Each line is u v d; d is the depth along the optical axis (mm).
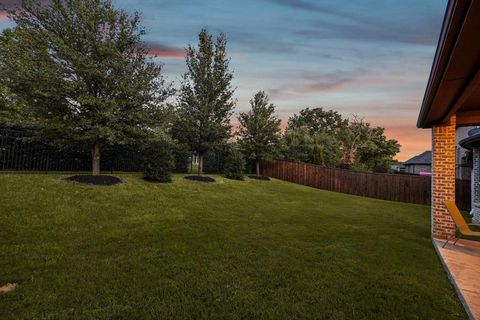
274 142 16922
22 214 5625
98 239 5020
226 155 16344
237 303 3174
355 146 33531
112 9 8344
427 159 30672
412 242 6348
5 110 12906
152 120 9117
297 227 7074
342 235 6535
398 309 3252
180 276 3773
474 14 2213
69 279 3471
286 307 3137
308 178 18797
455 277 4168
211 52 11875
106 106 7926
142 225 6090
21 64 7090
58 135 8188
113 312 2844
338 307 3213
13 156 9008
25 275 3479
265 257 4699
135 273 3775
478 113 6328
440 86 4004
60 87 7484
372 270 4395
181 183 10781
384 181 16250
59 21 7824
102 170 11680
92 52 8062
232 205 9180
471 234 5574
